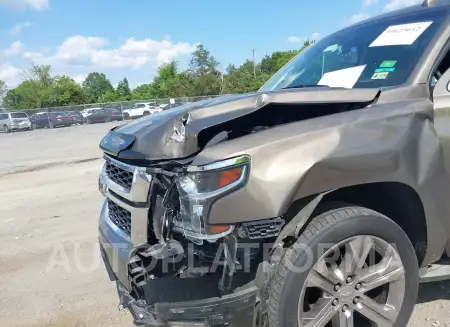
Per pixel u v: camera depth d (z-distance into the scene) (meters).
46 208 6.66
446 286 3.34
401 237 2.43
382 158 2.30
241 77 63.09
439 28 2.89
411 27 3.10
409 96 2.58
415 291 2.54
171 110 2.91
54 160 12.23
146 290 2.46
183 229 2.27
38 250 4.82
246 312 2.23
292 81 3.68
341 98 2.47
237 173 2.12
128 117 36.97
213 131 2.43
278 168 2.12
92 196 7.24
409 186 2.41
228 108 2.43
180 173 2.28
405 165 2.37
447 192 2.57
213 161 2.15
